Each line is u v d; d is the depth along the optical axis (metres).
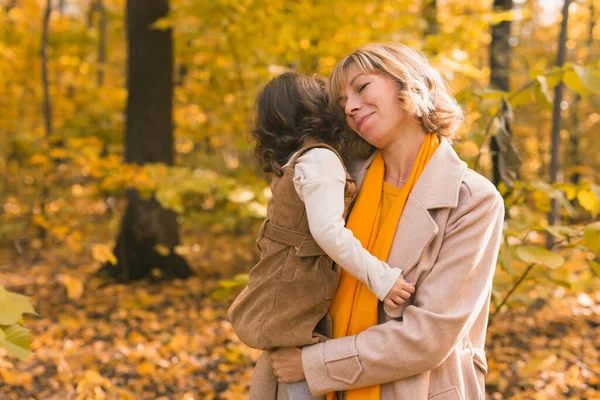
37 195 7.40
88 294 5.90
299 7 4.66
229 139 8.82
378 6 4.87
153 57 6.18
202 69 6.52
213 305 5.51
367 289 1.48
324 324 1.54
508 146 2.35
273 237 1.55
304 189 1.46
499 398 3.18
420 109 1.47
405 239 1.44
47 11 7.77
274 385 1.65
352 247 1.40
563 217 4.77
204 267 7.03
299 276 1.50
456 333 1.35
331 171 1.47
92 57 11.19
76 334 4.58
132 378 3.59
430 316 1.34
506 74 6.15
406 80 1.46
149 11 6.12
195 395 3.34
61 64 9.57
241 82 5.56
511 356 3.78
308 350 1.48
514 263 2.83
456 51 4.44
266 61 5.09
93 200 6.55
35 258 7.71
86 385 2.61
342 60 1.54
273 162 1.57
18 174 7.70
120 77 10.83
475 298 1.39
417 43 4.62
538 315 4.59
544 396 3.10
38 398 3.18
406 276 1.43
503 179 2.35
